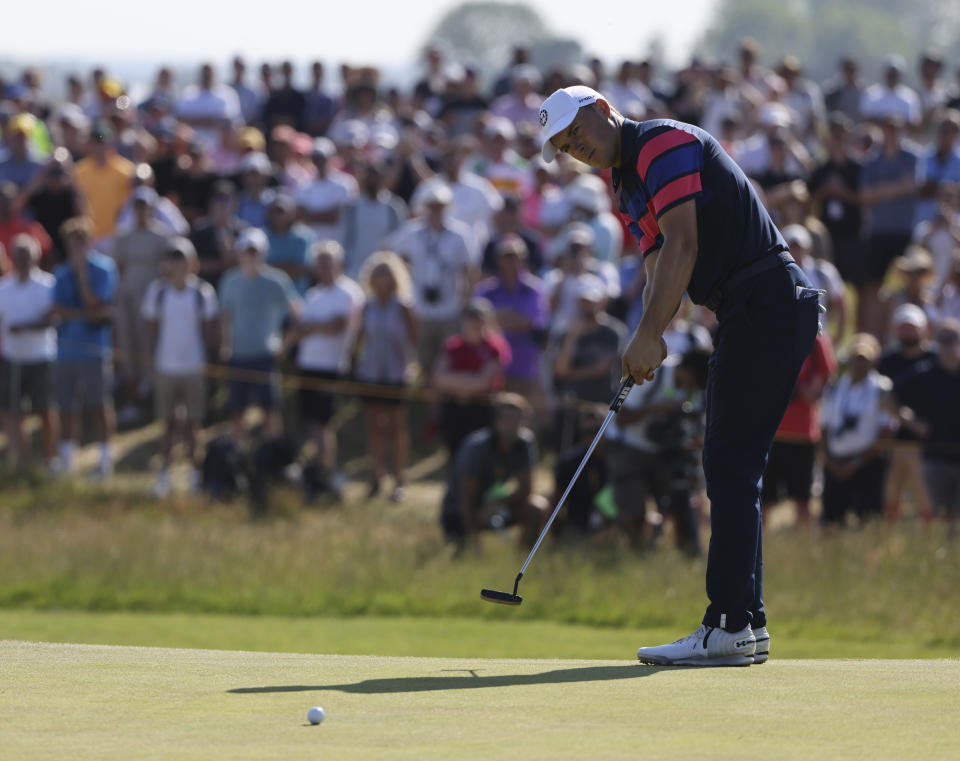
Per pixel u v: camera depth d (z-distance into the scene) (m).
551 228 52.47
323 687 12.82
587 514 37.47
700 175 14.32
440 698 12.20
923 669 14.20
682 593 33.09
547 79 64.62
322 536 39.47
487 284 48.88
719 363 14.77
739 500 14.67
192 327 47.41
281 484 45.81
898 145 52.75
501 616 32.78
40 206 54.72
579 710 11.64
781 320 14.55
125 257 51.84
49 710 11.63
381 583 34.84
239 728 10.90
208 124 64.62
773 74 67.44
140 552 37.38
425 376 50.03
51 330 50.09
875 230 53.06
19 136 56.09
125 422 56.06
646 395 35.25
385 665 14.63
